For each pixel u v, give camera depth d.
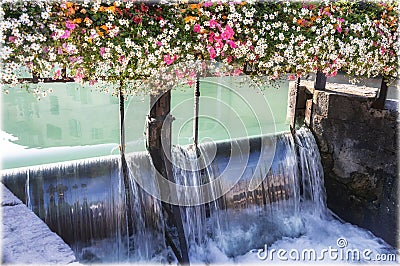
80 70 2.38
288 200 4.08
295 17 2.88
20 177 3.00
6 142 3.76
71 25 2.22
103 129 4.25
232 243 3.65
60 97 4.68
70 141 3.93
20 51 2.16
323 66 3.17
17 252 1.40
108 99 4.86
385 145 3.79
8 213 1.67
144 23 2.46
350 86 4.47
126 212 3.26
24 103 4.54
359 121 3.95
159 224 3.35
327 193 4.37
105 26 2.31
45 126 4.15
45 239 1.49
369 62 3.31
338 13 3.11
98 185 3.21
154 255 3.35
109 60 2.39
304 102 4.43
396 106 3.82
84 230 3.12
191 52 2.61
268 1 2.81
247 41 2.72
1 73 2.14
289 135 4.17
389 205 3.81
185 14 2.55
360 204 4.07
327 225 4.16
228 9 2.66
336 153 4.21
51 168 3.12
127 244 3.29
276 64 2.96
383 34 3.28
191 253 3.43
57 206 3.03
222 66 2.77
